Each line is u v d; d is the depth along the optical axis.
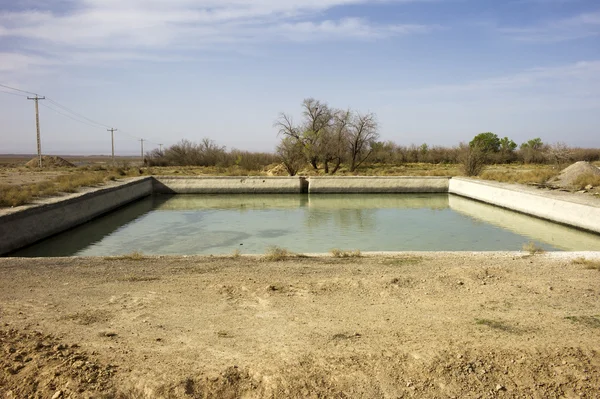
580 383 3.63
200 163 53.09
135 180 25.05
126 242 14.16
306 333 4.69
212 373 3.73
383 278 6.87
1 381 3.58
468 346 4.25
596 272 7.44
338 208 22.30
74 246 13.51
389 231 16.05
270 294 6.17
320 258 8.96
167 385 3.54
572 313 5.29
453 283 6.65
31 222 13.53
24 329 4.76
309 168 41.81
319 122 44.75
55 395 3.39
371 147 40.66
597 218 15.00
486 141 51.00
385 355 4.08
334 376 3.71
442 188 28.38
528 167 41.84
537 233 15.57
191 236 15.15
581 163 24.52
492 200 22.89
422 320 5.06
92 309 5.56
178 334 4.70
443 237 14.91
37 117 41.25
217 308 5.60
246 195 27.70
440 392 3.53
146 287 6.62
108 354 4.13
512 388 3.59
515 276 7.09
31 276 7.37
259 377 3.70
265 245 13.68
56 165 48.88
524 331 4.66
